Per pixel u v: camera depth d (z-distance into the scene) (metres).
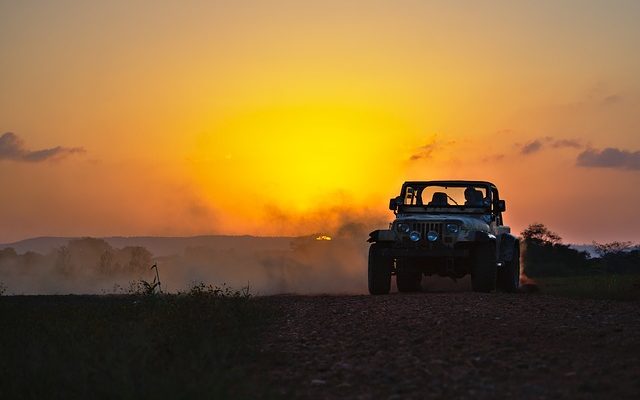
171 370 6.52
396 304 13.29
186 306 11.29
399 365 7.65
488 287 16.16
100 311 11.42
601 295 16.17
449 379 6.95
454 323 10.58
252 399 6.15
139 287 15.48
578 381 6.75
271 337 9.85
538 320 10.87
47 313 11.25
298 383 7.00
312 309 13.09
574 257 62.09
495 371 7.27
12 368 7.39
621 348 8.45
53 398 6.47
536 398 6.17
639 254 59.44
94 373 6.68
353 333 10.00
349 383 6.95
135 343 7.51
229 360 7.72
